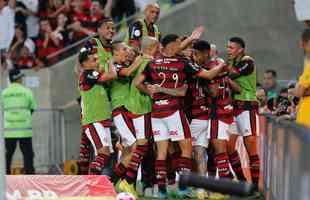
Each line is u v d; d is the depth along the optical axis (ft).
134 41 115.44
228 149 112.06
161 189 107.65
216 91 106.93
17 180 97.96
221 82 106.83
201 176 46.85
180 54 107.14
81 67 111.04
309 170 46.65
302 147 50.08
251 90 111.65
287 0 164.45
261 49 165.58
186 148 106.42
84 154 116.78
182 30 163.73
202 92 107.96
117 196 95.09
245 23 165.17
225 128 107.65
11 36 164.25
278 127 84.02
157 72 106.52
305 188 47.96
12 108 144.87
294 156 57.16
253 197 107.34
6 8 164.04
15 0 169.99
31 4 174.29
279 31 164.96
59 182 98.48
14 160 158.51
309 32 83.61
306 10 97.76
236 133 111.96
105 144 110.22
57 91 163.12
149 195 110.63
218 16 164.66
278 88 142.61
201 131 108.68
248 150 112.06
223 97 107.65
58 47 169.78
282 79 164.86
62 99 162.71
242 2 165.17
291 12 164.66
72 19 170.30
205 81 107.04
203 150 109.09
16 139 145.07
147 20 116.06
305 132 51.08
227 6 164.86
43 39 170.09
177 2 166.09
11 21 164.35
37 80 163.73
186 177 46.98
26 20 172.24
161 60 106.73
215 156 108.47
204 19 164.45
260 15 165.17
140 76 107.14
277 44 165.27
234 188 45.83
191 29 164.14
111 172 115.34
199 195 107.24
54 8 173.37
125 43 111.96
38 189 98.07
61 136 155.94
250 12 164.96
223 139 107.45
